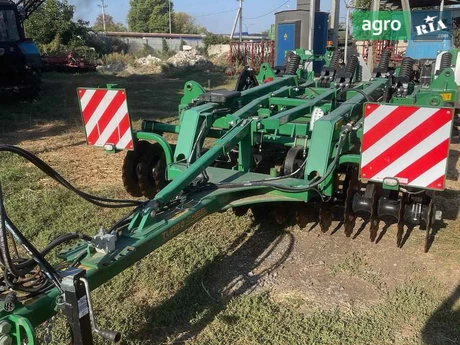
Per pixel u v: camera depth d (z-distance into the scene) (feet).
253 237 14.39
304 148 13.73
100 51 112.06
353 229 14.89
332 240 14.24
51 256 12.80
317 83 21.70
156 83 58.95
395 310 10.75
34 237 14.10
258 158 15.42
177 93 48.78
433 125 10.17
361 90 17.28
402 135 10.50
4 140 26.96
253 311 10.69
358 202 13.05
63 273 7.31
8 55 39.09
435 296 11.28
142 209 9.36
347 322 10.33
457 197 17.63
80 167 21.61
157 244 9.14
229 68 74.59
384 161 10.80
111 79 63.16
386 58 23.57
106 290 11.41
